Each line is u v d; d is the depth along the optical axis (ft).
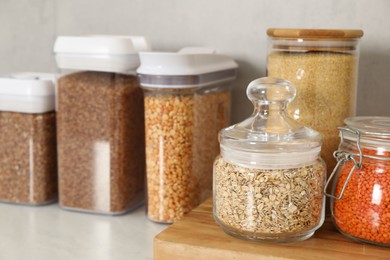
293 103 3.57
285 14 4.38
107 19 4.90
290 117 3.41
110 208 4.16
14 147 4.36
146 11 4.77
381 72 4.22
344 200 3.26
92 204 4.20
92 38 4.00
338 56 3.53
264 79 3.29
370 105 4.28
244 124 3.28
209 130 4.17
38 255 3.49
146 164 4.03
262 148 3.10
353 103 3.69
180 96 3.86
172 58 3.76
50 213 4.24
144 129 4.36
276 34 3.55
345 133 3.31
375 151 3.19
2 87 4.28
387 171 3.13
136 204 4.37
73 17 4.99
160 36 4.76
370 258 3.01
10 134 4.35
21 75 4.66
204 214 3.64
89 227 3.96
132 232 3.87
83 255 3.50
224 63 4.25
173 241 3.18
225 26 4.56
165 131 3.90
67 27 5.03
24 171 4.37
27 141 4.32
